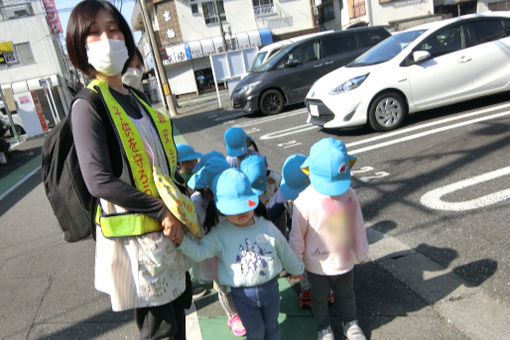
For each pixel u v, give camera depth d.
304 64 9.79
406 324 2.09
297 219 1.98
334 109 5.81
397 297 2.30
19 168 9.27
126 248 1.47
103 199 1.44
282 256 1.93
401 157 4.60
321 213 1.93
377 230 3.09
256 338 1.90
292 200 2.25
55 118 17.62
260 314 1.90
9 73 20.38
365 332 2.09
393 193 3.69
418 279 2.41
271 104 9.77
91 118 1.37
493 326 1.96
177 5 23.73
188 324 2.40
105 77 1.53
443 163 4.16
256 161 2.17
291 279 2.69
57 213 1.56
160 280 1.54
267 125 8.34
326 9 26.17
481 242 2.65
